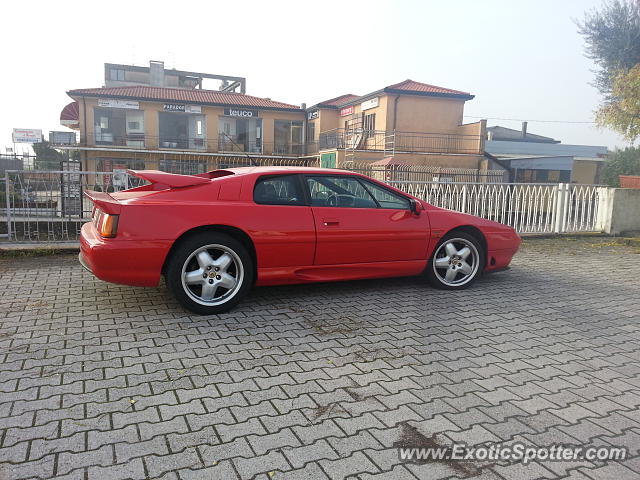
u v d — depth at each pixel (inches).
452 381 129.6
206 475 87.8
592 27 807.7
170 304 191.3
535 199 415.8
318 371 133.5
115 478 86.1
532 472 91.8
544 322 183.0
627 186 578.2
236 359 140.2
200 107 1238.3
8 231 301.9
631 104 564.7
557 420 110.6
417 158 1019.3
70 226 317.4
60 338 152.7
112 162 1179.3
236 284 182.9
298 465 91.5
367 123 1178.6
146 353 142.6
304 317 180.5
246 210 181.9
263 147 1317.7
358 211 202.7
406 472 90.4
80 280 227.1
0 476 85.1
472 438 102.4
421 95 1106.7
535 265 298.8
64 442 96.2
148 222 167.8
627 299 219.1
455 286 227.1
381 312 189.5
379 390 123.0
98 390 118.5
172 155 1207.6
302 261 192.4
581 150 1446.9
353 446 98.3
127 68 1985.7
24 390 117.4
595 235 433.7
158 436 99.6
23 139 1101.7
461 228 226.1
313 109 1312.7
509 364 142.3
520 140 1744.6
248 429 103.3
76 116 1216.8
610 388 127.9
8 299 194.7
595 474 91.7
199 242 173.3
